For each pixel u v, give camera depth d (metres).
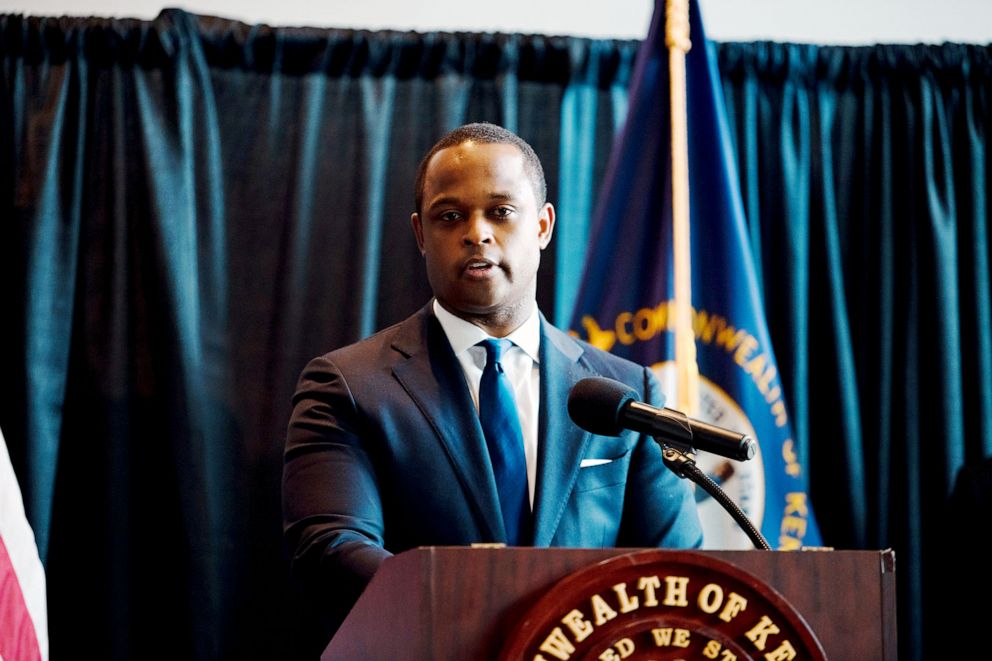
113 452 5.12
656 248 4.95
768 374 4.88
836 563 2.09
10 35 5.45
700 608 2.00
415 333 3.21
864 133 5.75
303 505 2.89
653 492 3.13
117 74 5.45
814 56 5.78
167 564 5.09
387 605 2.06
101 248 5.35
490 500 2.95
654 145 5.00
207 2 5.76
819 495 5.45
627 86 5.69
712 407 4.86
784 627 2.01
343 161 5.52
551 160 5.62
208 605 4.98
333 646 2.17
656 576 2.00
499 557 1.99
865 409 5.56
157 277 5.22
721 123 5.04
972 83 5.81
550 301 5.42
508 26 5.84
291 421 3.09
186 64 5.45
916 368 5.55
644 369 3.32
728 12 5.96
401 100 5.62
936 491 5.45
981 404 5.54
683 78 4.97
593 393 2.57
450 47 5.62
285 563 5.14
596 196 5.58
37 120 5.36
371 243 5.38
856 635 2.08
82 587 5.10
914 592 5.32
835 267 5.58
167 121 5.38
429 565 1.97
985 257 5.66
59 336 5.20
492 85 5.66
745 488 4.81
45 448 5.09
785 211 5.59
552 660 1.95
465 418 3.04
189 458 5.08
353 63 5.61
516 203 3.15
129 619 5.04
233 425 5.22
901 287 5.63
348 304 5.35
